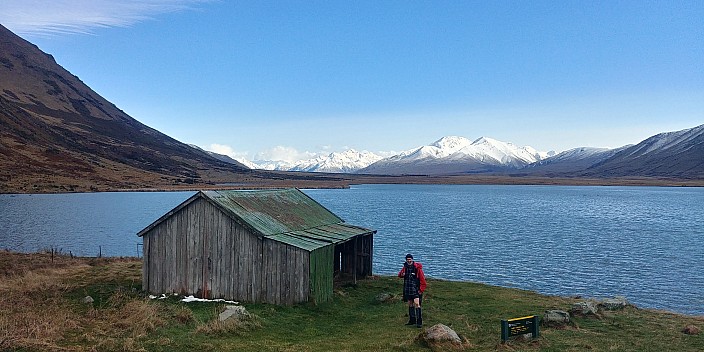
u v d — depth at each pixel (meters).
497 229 85.69
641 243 70.19
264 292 28.12
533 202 158.50
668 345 20.61
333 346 19.58
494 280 46.94
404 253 61.19
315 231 32.75
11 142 194.88
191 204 30.12
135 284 33.12
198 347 18.52
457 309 28.30
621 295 41.62
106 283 33.44
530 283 45.88
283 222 31.91
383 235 77.38
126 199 141.88
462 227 88.56
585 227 89.44
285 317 24.89
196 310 26.28
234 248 28.95
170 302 28.20
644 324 24.20
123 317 22.98
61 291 30.73
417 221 98.50
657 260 57.28
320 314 26.12
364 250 38.34
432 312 27.28
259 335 21.12
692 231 83.56
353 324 24.39
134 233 77.06
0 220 89.38
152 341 18.95
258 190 36.91
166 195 160.62
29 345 17.41
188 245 30.05
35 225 84.38
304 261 27.33
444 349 18.94
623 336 21.89
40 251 56.00
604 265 54.31
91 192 163.88
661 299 40.50
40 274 35.88
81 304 27.34
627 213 118.38
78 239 71.00
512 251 63.06
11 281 32.34
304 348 19.09
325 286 29.16
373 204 145.00
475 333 22.30
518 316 26.38
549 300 31.59
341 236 32.75
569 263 55.25
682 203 152.75
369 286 34.78
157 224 30.73
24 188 152.00
